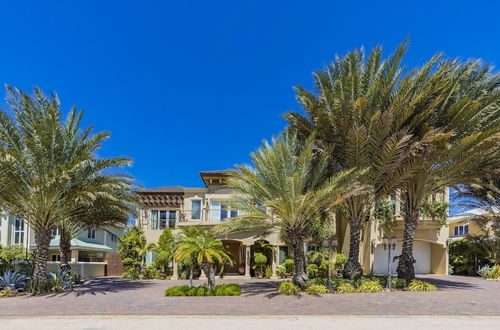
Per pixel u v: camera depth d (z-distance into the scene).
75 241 37.09
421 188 20.20
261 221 18.92
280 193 18.12
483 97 19.64
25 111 19.59
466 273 31.72
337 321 11.65
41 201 18.91
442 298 16.16
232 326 10.89
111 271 34.12
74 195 18.98
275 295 17.06
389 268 18.83
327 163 19.39
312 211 18.05
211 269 18.19
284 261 28.62
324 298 16.16
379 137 18.38
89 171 19.92
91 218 24.86
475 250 30.64
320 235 27.08
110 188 20.19
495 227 29.48
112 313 13.05
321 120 19.12
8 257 30.84
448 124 19.12
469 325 11.09
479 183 25.17
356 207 20.19
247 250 27.75
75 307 14.41
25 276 20.23
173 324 11.26
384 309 13.61
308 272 26.02
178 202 34.06
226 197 30.55
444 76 19.59
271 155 18.41
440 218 29.41
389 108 17.70
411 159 18.80
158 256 28.44
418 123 19.16
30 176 18.72
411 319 11.98
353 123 18.77
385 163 18.42
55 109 19.66
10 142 18.95
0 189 18.41
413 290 18.70
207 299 16.23
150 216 33.91
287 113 20.31
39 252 19.84
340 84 19.30
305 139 20.12
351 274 19.78
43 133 18.61
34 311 13.60
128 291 19.89
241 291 18.42
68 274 23.67
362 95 19.44
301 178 17.88
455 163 18.92
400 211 29.17
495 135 17.58
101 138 19.78
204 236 19.11
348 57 20.64
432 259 31.88
